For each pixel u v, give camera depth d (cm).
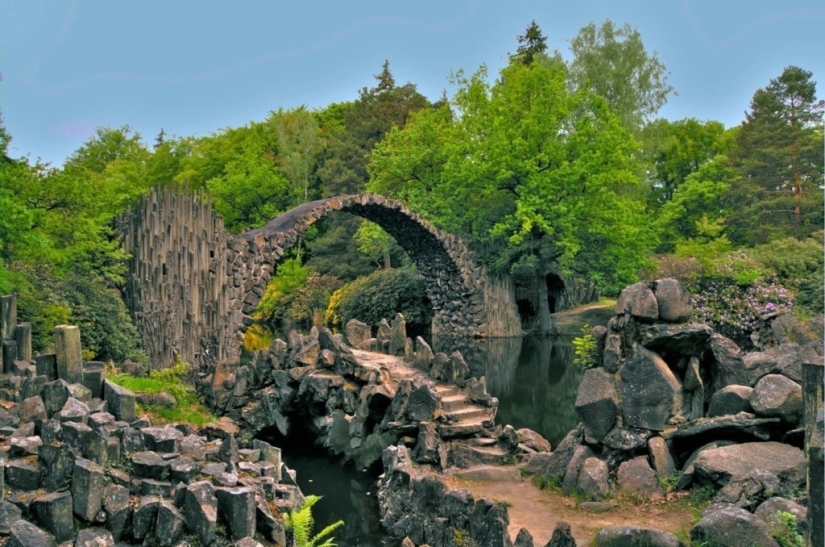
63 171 1880
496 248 3350
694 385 967
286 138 4819
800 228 3077
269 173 4425
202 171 4819
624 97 3566
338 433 1448
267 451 758
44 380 770
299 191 4534
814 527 468
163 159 5062
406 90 5028
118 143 5325
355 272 4097
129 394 773
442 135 3453
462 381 1359
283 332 3956
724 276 2028
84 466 576
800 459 802
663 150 4366
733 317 1873
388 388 1348
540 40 5041
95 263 2069
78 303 1756
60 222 1772
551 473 1016
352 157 4391
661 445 916
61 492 576
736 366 988
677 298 951
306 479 1290
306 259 4809
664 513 835
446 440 1181
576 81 3603
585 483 915
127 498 591
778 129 3294
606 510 873
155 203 2162
